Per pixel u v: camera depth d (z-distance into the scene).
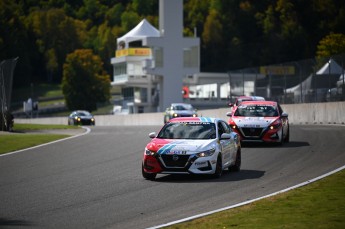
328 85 150.38
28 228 41.84
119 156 85.62
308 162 72.31
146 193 54.84
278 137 91.31
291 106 163.38
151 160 62.06
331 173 60.91
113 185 59.88
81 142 109.81
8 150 98.50
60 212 47.31
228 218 42.06
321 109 149.75
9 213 47.38
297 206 45.25
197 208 47.19
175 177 64.38
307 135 108.25
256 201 48.03
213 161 61.69
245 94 187.00
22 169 75.44
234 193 53.31
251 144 95.56
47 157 88.00
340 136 103.00
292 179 59.94
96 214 46.22
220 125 66.88
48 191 57.59
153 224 42.09
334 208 44.06
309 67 157.62
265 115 94.69
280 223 39.94
